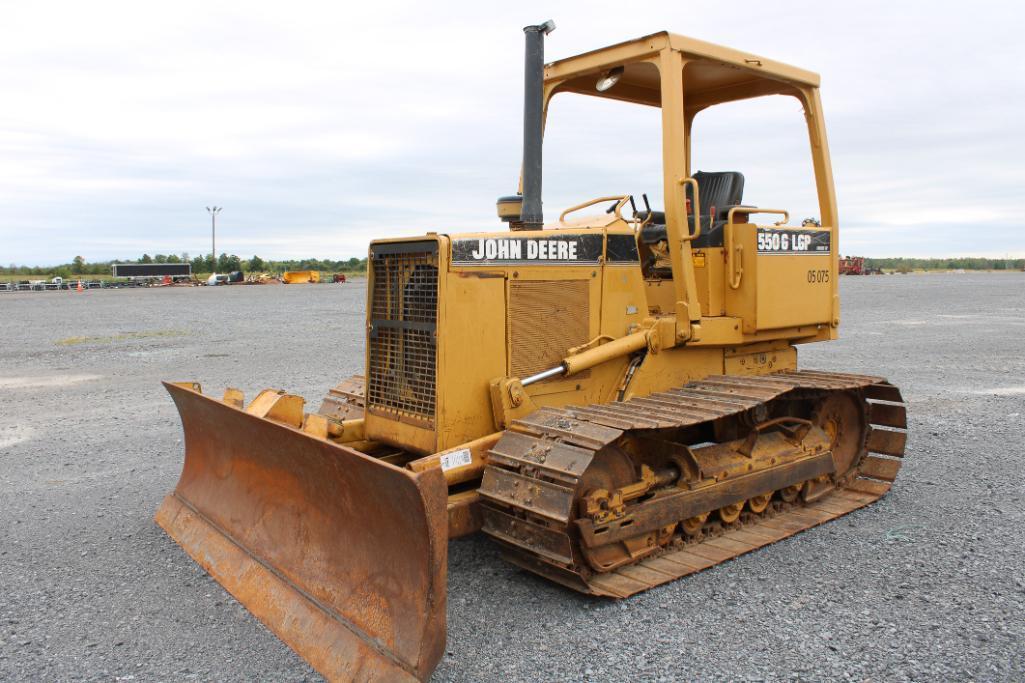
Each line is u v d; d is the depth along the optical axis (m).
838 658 3.91
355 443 5.66
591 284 5.63
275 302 33.47
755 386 5.60
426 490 3.50
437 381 4.90
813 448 6.20
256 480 5.00
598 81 6.15
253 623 4.38
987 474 7.11
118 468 7.54
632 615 4.42
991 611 4.40
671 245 5.71
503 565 5.18
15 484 7.02
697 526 5.46
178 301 34.59
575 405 5.55
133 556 5.34
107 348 16.95
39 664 3.94
